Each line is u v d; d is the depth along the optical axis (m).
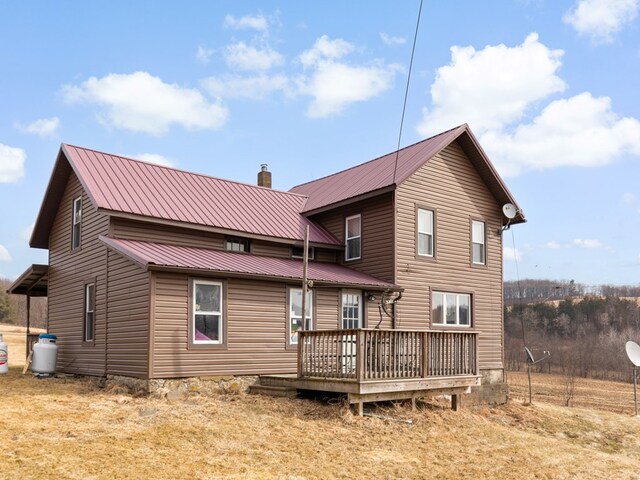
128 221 16.47
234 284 15.66
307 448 10.86
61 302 19.47
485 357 21.39
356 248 20.20
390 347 13.81
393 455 11.18
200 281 15.08
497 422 16.25
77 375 17.75
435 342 14.89
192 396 14.31
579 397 29.80
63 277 19.50
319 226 21.27
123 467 8.89
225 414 12.50
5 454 8.94
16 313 60.59
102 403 12.91
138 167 19.00
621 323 58.66
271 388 14.93
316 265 19.28
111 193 16.67
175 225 16.95
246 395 14.82
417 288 19.50
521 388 32.47
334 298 17.86
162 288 14.38
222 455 9.96
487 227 22.19
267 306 16.28
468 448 12.55
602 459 13.76
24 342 35.97
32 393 14.11
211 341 15.12
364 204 20.05
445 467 11.00
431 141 21.17
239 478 9.00
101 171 17.67
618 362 47.12
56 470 8.49
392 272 18.91
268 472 9.42
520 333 61.25
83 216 18.27
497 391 21.02
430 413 14.68
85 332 17.58
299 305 17.02
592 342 52.78
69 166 19.08
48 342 18.38
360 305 18.45
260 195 21.41
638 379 44.25
